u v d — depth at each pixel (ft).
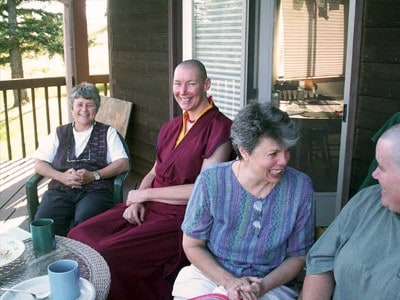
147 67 13.57
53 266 4.19
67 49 15.34
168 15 12.05
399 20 7.66
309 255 4.93
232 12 11.69
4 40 38.60
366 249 4.34
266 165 4.93
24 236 5.62
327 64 11.45
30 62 40.50
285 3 11.14
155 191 7.32
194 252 5.52
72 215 8.61
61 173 8.60
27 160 17.04
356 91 8.59
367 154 8.56
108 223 7.41
